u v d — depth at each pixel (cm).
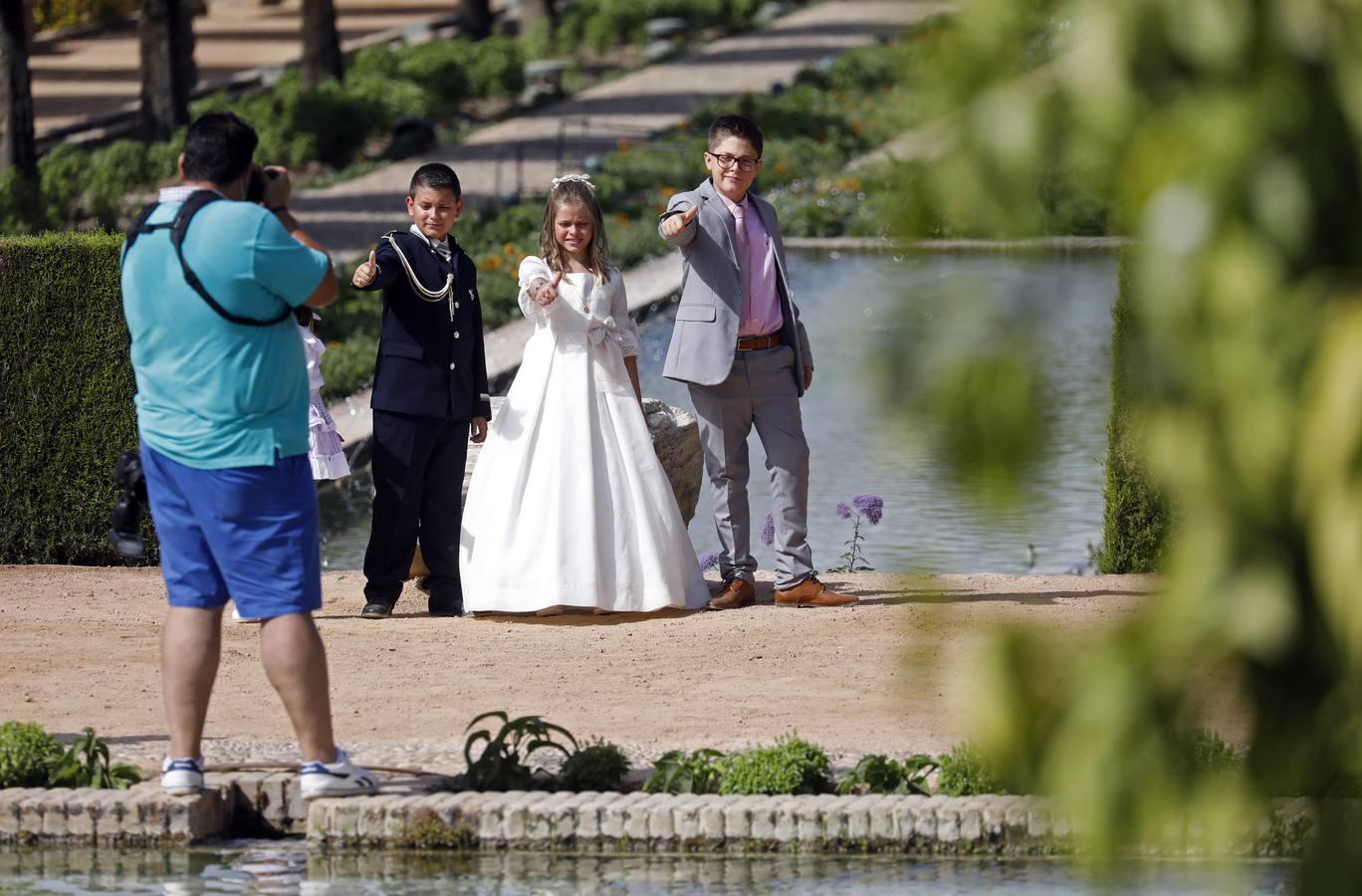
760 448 3703
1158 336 217
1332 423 205
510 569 1994
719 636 1891
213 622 1252
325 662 1241
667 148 7969
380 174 7988
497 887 1116
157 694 1658
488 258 5756
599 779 1294
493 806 1212
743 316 2044
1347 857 231
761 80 9994
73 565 2491
